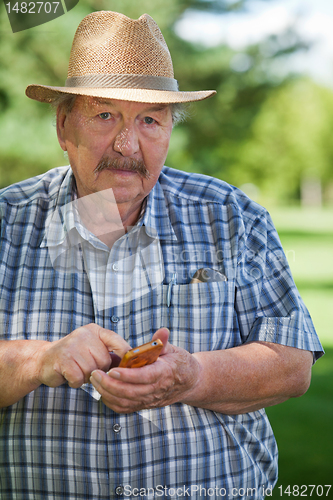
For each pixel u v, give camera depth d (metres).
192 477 1.35
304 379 1.45
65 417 1.33
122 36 1.35
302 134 31.20
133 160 1.36
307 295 8.47
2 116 9.61
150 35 1.36
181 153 12.41
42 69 9.71
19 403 1.36
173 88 1.40
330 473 3.03
